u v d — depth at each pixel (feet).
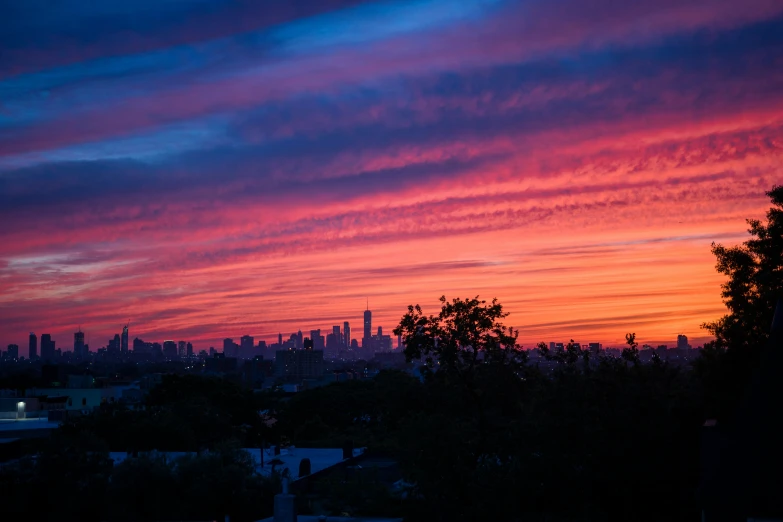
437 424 80.38
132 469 111.86
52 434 119.75
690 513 74.79
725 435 50.11
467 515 77.66
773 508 47.29
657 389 79.46
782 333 50.75
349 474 120.06
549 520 78.33
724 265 98.07
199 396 278.05
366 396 321.93
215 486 110.11
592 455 76.64
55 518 108.06
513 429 82.79
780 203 96.99
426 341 93.45
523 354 92.94
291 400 335.88
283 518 70.95
